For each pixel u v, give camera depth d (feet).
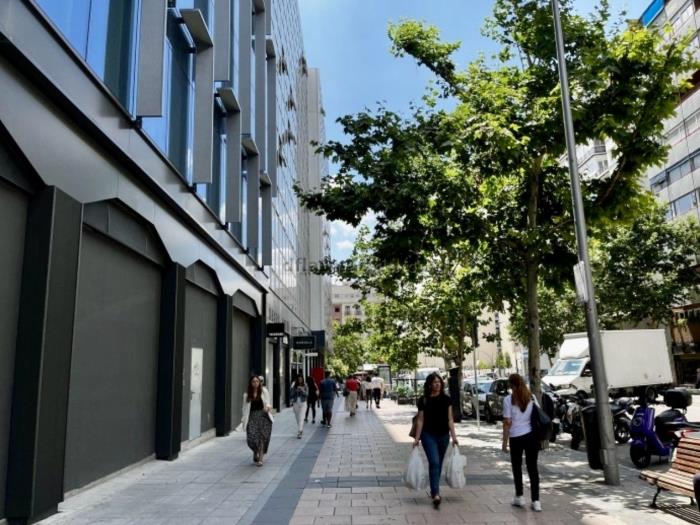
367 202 36.78
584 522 20.51
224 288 54.24
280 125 97.40
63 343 22.91
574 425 42.22
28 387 20.95
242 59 60.13
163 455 36.50
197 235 45.16
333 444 45.70
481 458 36.52
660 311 111.14
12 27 19.70
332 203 37.06
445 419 24.20
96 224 27.78
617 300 111.24
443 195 37.11
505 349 250.37
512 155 33.81
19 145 20.70
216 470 32.83
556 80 37.73
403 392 118.73
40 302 21.57
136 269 34.09
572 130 31.01
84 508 23.43
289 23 118.01
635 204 38.81
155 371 37.09
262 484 28.53
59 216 22.93
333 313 440.45
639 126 34.86
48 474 21.57
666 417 35.04
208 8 50.06
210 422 50.52
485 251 44.42
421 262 41.06
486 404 66.49
